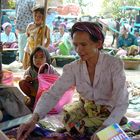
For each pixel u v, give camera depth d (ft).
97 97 7.92
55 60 22.67
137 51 25.13
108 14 37.32
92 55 7.29
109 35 31.37
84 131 8.08
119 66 7.43
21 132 6.92
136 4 38.65
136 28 30.81
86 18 28.58
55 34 26.16
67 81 7.86
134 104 12.30
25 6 20.53
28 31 18.16
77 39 7.04
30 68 11.71
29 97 10.98
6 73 12.37
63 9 30.94
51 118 9.90
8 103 8.20
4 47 24.26
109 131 5.79
